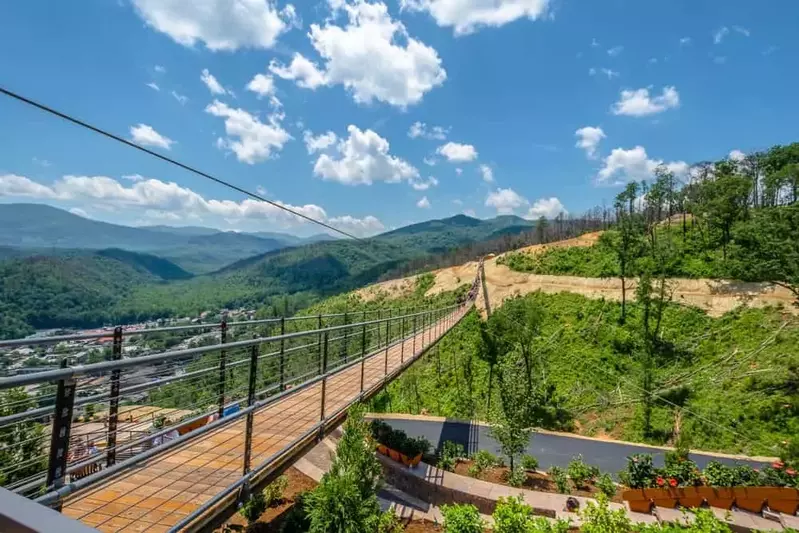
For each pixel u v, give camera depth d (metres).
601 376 23.77
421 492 12.91
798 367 18.70
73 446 3.82
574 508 11.14
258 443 5.40
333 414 6.84
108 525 3.45
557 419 20.84
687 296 27.59
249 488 4.30
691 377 21.45
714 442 16.95
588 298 32.09
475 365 28.02
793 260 20.80
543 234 57.56
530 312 26.38
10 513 0.80
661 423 18.91
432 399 25.73
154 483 4.19
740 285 26.08
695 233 34.03
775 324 22.88
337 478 7.68
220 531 10.46
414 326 17.69
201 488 4.11
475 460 14.23
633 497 11.11
